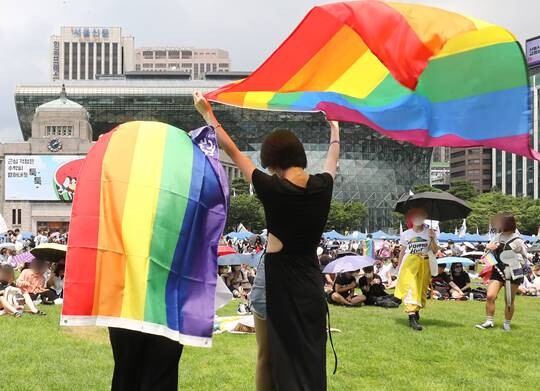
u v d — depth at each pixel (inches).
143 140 170.7
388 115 158.2
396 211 464.1
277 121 5285.4
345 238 2554.1
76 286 157.9
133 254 158.6
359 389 245.6
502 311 556.1
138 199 163.0
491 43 140.9
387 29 147.7
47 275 658.2
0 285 495.2
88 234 161.0
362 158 5556.1
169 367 162.6
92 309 157.1
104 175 165.8
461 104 147.6
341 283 589.3
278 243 157.9
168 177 166.1
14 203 3472.0
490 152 6786.4
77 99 5575.8
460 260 717.9
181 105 5639.8
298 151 160.1
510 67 141.6
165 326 157.1
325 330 158.4
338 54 166.1
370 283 600.1
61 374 261.6
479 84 144.6
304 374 150.2
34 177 3425.2
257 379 177.3
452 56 143.7
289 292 154.3
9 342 336.5
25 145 3639.3
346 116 168.7
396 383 257.0
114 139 172.4
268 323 155.6
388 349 334.0
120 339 164.6
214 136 174.1
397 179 5679.1
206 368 279.0
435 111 151.1
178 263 162.9
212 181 171.0
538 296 764.6
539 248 1528.1
